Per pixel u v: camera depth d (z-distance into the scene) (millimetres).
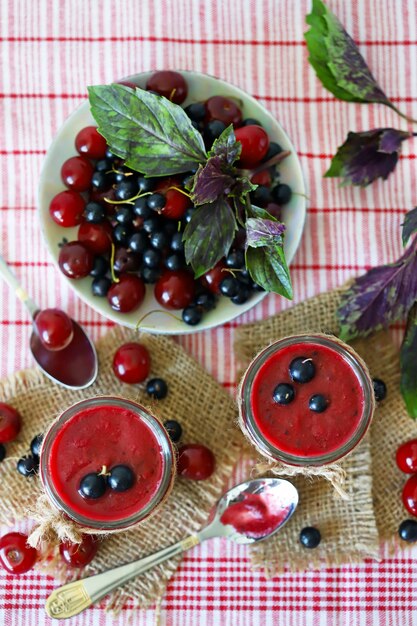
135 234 666
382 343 709
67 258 668
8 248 709
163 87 674
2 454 686
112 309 681
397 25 725
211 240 644
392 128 718
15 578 696
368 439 694
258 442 639
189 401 700
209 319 684
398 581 702
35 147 714
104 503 626
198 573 699
